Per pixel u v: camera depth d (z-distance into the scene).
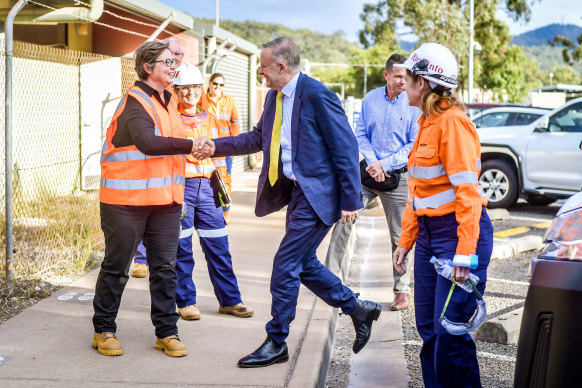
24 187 9.36
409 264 5.86
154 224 4.20
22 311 5.05
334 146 3.97
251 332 4.73
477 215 3.40
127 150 4.05
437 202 3.59
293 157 4.03
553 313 2.94
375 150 5.75
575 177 11.24
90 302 5.31
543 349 2.97
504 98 49.66
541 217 11.52
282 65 3.96
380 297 6.29
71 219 7.96
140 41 11.97
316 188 4.01
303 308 5.30
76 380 3.83
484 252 3.58
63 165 10.51
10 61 5.37
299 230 4.04
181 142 4.05
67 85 10.76
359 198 4.05
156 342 4.37
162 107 4.16
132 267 6.43
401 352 4.93
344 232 5.96
